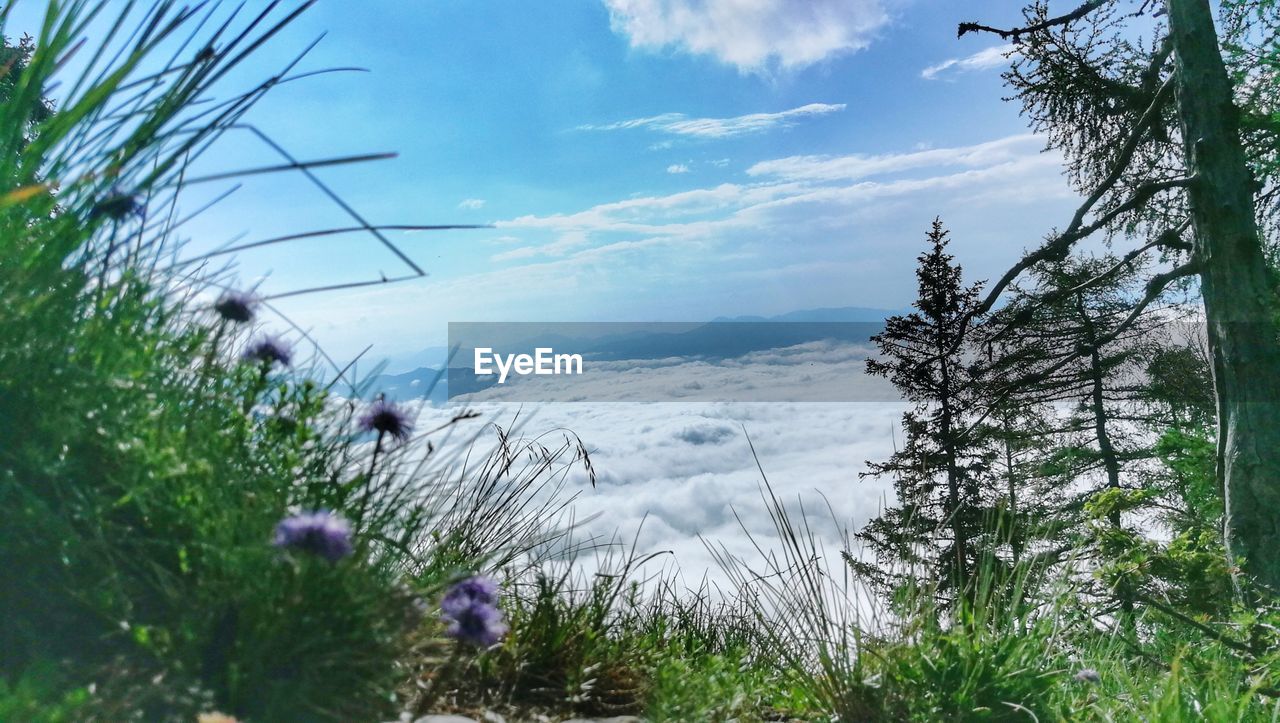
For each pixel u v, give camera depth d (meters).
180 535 1.93
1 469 1.78
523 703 2.76
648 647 3.58
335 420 2.37
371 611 1.99
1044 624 3.57
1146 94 12.48
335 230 1.86
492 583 2.32
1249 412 9.91
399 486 2.36
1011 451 16.95
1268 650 4.74
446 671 2.29
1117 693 4.00
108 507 1.85
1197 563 5.92
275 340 2.29
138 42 2.08
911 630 3.45
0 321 1.88
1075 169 13.73
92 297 2.11
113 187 2.06
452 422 2.39
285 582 1.88
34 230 2.04
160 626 1.79
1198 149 10.30
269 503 2.05
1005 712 3.16
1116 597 5.36
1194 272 10.48
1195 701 4.14
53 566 1.78
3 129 2.02
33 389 1.88
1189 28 10.48
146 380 2.07
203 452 2.02
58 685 1.65
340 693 1.89
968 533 11.07
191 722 1.65
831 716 3.23
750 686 3.51
